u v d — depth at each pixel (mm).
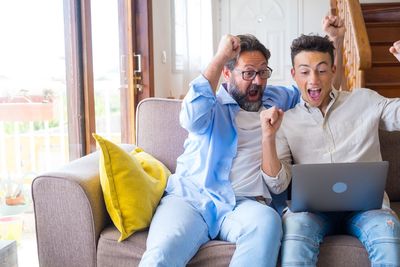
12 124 2143
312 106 1756
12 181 2145
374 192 1452
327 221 1589
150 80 3496
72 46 2443
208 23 5012
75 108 2479
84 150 2531
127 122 3338
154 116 2154
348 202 1468
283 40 5668
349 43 3146
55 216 1575
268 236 1422
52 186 1564
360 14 3031
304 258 1379
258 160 1729
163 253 1371
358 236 1496
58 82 2363
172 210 1586
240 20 5699
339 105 1756
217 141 1707
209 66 1628
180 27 4363
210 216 1618
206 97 1615
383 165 1421
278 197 1783
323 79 1700
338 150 1705
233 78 1745
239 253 1418
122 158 1602
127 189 1580
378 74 3652
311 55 1690
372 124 1715
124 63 3273
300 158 1746
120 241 1544
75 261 1584
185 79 4473
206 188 1677
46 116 2309
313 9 5582
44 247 1597
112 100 3049
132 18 3393
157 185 1770
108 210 1597
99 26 2820
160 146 2133
